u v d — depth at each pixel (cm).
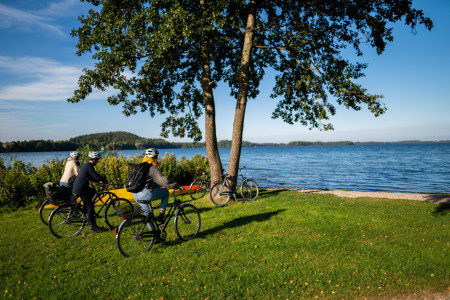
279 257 488
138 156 1385
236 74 1233
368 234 613
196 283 397
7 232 655
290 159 6450
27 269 451
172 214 576
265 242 561
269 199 1028
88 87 938
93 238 604
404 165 3994
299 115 1317
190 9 992
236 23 1112
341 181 2428
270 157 7662
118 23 870
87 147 1332
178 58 1074
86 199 625
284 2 1120
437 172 2944
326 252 509
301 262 467
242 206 916
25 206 989
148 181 513
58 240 591
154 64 977
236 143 1016
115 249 533
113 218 726
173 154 1490
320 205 898
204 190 1195
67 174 672
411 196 1112
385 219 736
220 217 774
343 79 1084
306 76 1173
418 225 681
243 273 427
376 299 367
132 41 886
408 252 505
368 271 434
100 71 919
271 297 366
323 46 1105
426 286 392
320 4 1063
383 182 2314
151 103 1166
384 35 989
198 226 619
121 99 1095
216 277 416
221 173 1034
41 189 1035
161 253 512
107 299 358
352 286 392
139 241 526
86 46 927
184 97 1202
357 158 6266
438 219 737
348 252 508
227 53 1236
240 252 512
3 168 1105
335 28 1090
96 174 621
